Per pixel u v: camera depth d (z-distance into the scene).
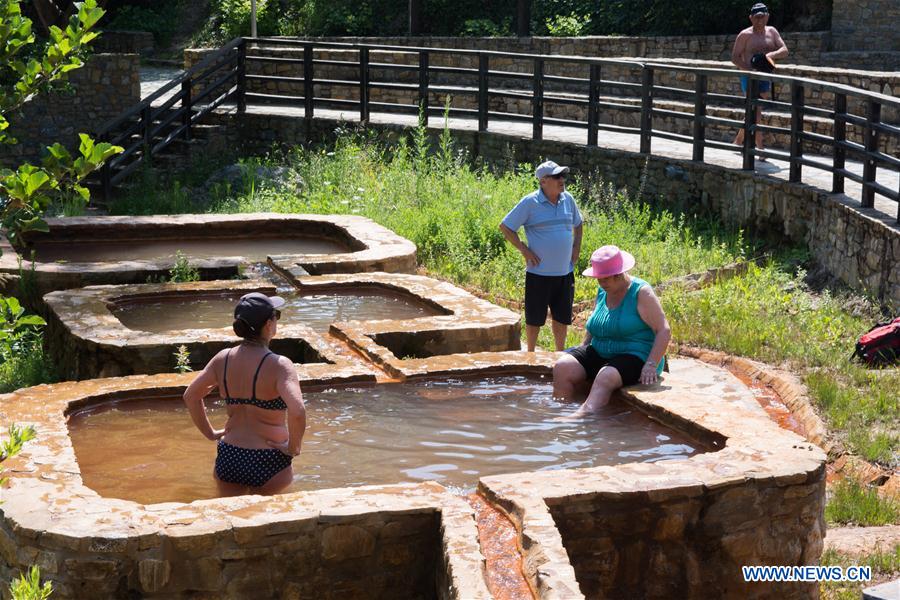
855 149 11.32
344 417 6.34
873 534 6.39
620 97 20.55
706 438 5.88
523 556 4.46
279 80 19.31
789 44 21.77
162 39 30.11
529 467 5.60
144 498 5.14
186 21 30.75
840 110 11.74
